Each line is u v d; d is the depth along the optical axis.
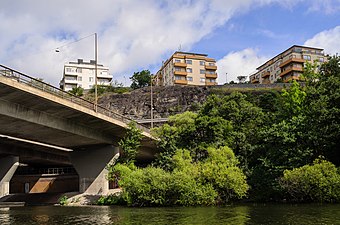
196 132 46.22
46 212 34.97
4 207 44.03
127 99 110.12
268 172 39.31
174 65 129.62
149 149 65.25
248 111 49.62
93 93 119.19
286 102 52.53
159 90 108.88
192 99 102.62
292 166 37.84
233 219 24.73
